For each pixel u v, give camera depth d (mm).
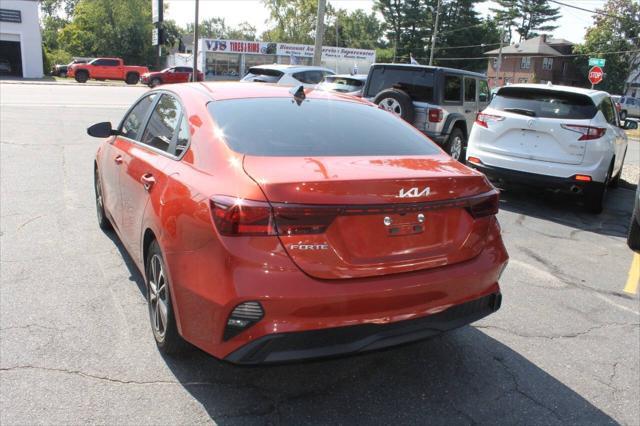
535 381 3301
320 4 17203
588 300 4641
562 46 75750
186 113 3432
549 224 7199
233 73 46625
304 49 47906
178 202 2891
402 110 10008
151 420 2709
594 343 3848
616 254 6023
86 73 38969
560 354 3662
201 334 2643
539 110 7648
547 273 5270
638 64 66562
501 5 84750
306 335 2488
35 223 5676
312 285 2486
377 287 2611
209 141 3055
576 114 7426
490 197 3078
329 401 2971
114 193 4480
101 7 62594
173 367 3191
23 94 20953
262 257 2455
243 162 2766
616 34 64750
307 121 3387
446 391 3135
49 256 4785
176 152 3338
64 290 4125
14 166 8320
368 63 50969
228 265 2480
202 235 2625
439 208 2850
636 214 6078
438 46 78125
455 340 3777
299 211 2471
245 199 2492
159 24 20859
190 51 83500
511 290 4777
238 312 2459
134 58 64688
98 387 2953
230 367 3227
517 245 6152
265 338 2439
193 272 2658
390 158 3088
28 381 2969
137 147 4047
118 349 3344
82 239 5254
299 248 2488
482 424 2854
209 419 2746
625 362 3600
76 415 2711
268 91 3766
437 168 3049
